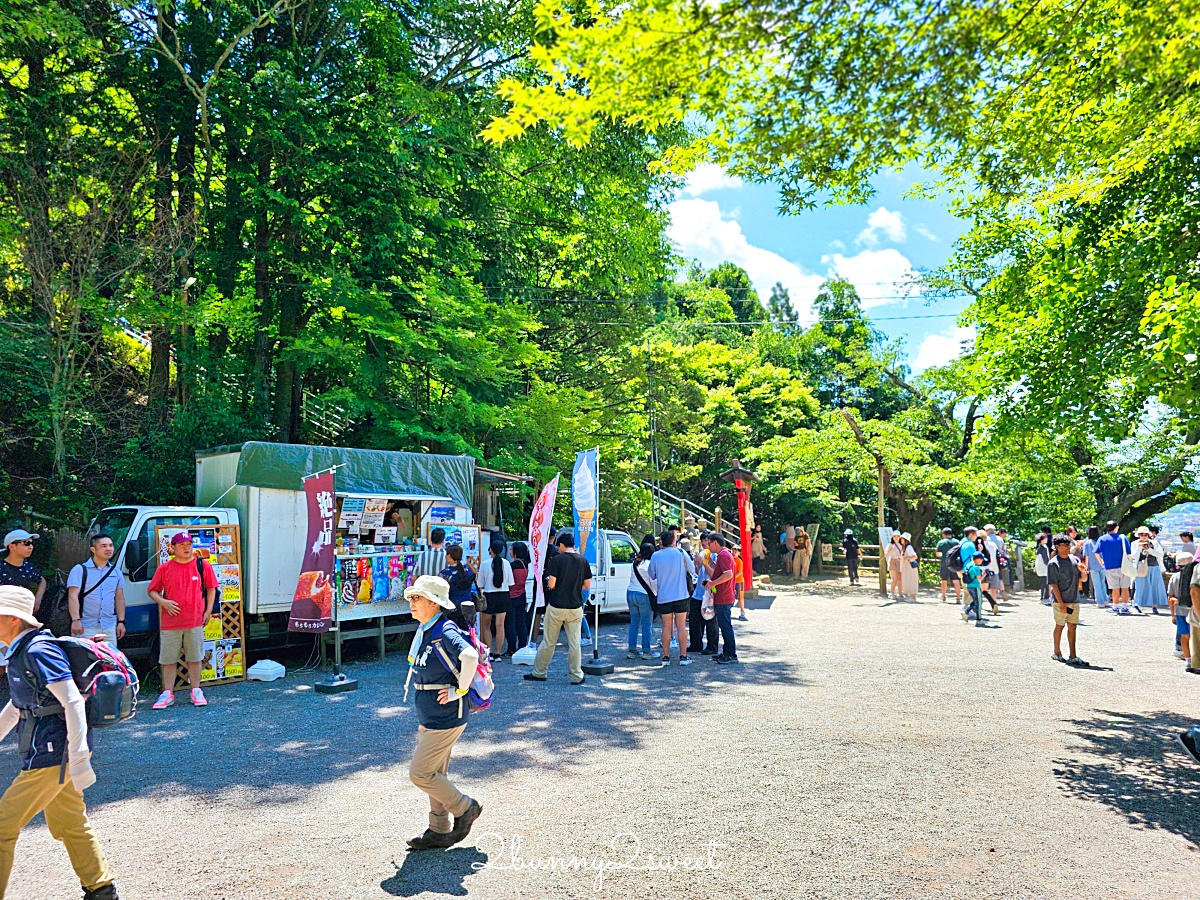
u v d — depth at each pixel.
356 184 16.86
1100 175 5.84
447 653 4.67
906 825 5.16
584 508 11.00
